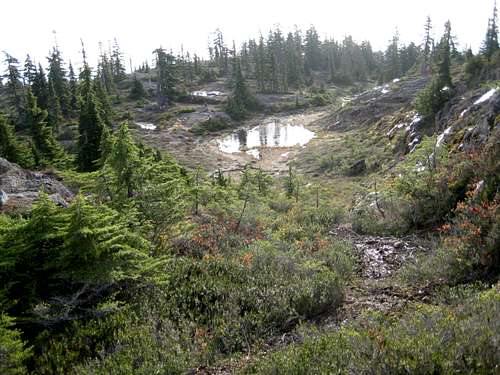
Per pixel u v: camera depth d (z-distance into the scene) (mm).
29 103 32875
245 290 6297
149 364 4418
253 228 10945
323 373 3646
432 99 32594
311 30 127375
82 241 5453
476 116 17016
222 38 114938
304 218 13086
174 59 77562
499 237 6395
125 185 8328
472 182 9359
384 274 7703
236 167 41719
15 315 5156
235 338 5191
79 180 10820
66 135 49969
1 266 5227
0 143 24000
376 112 51281
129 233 6324
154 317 5438
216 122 63844
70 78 71875
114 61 102438
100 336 5066
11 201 8148
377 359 3727
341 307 6141
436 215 9797
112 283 5820
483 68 38344
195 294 6223
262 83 88562
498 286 5219
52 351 4762
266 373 4039
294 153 45094
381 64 126125
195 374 4559
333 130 53500
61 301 5246
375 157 32281
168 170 13922
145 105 74562
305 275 6984
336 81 105375
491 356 3566
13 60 61188
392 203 11375
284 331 5523
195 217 11148
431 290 6336
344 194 24734
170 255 7508
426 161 13461
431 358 3588
